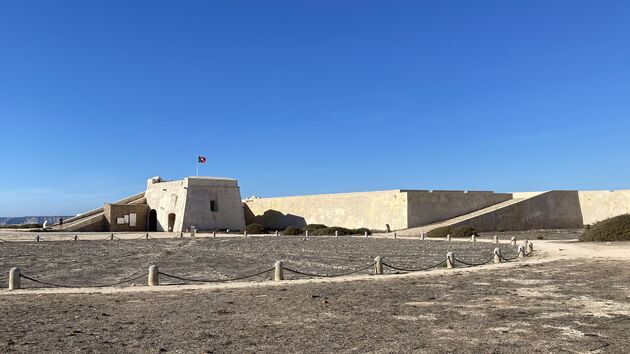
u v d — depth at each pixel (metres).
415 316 10.73
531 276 17.00
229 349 8.21
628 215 33.34
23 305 12.59
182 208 60.50
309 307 11.89
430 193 53.56
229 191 64.69
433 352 7.89
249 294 14.02
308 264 22.97
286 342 8.62
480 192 57.16
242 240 43.41
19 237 47.84
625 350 7.84
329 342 8.59
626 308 11.23
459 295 13.38
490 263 21.81
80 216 67.50
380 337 8.91
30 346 8.46
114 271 20.91
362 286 15.36
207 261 24.70
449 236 41.03
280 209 70.31
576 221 58.28
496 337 8.80
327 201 62.72
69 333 9.42
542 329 9.34
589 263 20.50
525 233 48.00
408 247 33.03
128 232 61.06
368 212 56.88
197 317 10.87
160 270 20.98
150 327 9.91
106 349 8.27
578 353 7.72
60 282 17.69
